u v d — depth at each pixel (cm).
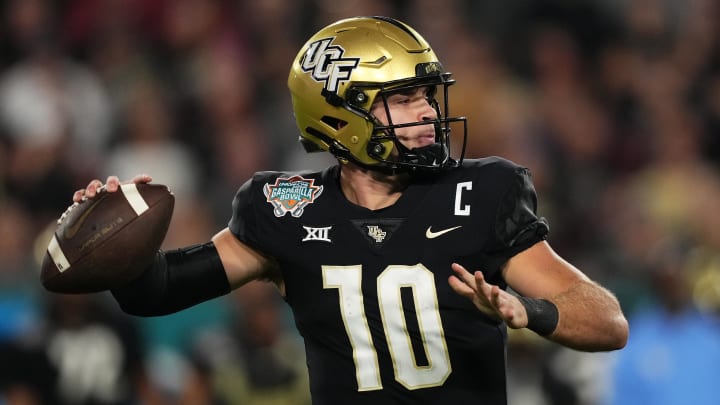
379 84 1200
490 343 1180
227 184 2986
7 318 2464
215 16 3397
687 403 2205
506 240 1173
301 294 1218
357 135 1213
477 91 3231
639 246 2822
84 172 3039
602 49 3519
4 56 3275
